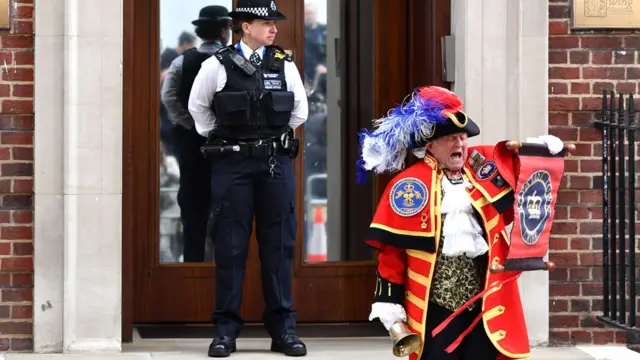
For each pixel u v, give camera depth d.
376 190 12.29
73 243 10.73
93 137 10.76
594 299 11.52
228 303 10.63
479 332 7.31
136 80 11.95
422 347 7.29
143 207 11.95
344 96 12.27
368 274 12.27
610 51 11.52
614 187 11.13
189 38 12.06
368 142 7.56
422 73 12.01
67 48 10.68
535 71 11.31
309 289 12.17
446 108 7.40
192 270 12.04
